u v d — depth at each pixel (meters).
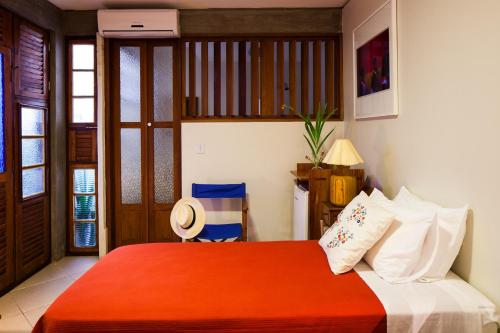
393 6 2.54
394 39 2.55
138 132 3.90
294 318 1.55
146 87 3.85
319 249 2.38
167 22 3.59
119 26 3.59
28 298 2.95
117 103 3.87
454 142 1.93
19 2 3.04
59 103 3.70
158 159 3.93
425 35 2.20
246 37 3.83
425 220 1.86
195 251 2.35
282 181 3.91
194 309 1.60
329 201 3.11
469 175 1.81
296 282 1.87
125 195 3.95
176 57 3.84
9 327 2.53
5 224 3.00
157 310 1.59
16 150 3.12
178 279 1.91
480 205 1.74
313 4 3.68
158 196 3.95
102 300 1.68
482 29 1.71
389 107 2.64
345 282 1.86
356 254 1.99
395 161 2.62
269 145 3.89
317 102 3.90
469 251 1.84
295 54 3.88
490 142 1.67
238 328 1.54
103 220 3.74
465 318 1.58
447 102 1.99
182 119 3.86
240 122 3.87
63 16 3.76
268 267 2.07
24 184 3.27
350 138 3.60
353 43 3.39
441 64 2.04
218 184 3.72
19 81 3.13
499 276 1.64
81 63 3.85
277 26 3.79
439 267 1.85
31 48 3.31
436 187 2.11
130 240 3.95
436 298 1.67
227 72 3.87
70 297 1.72
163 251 2.35
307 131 3.65
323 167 3.78
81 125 3.86
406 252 1.85
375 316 1.56
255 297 1.70
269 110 3.90
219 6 3.70
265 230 3.94
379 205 2.27
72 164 3.88
